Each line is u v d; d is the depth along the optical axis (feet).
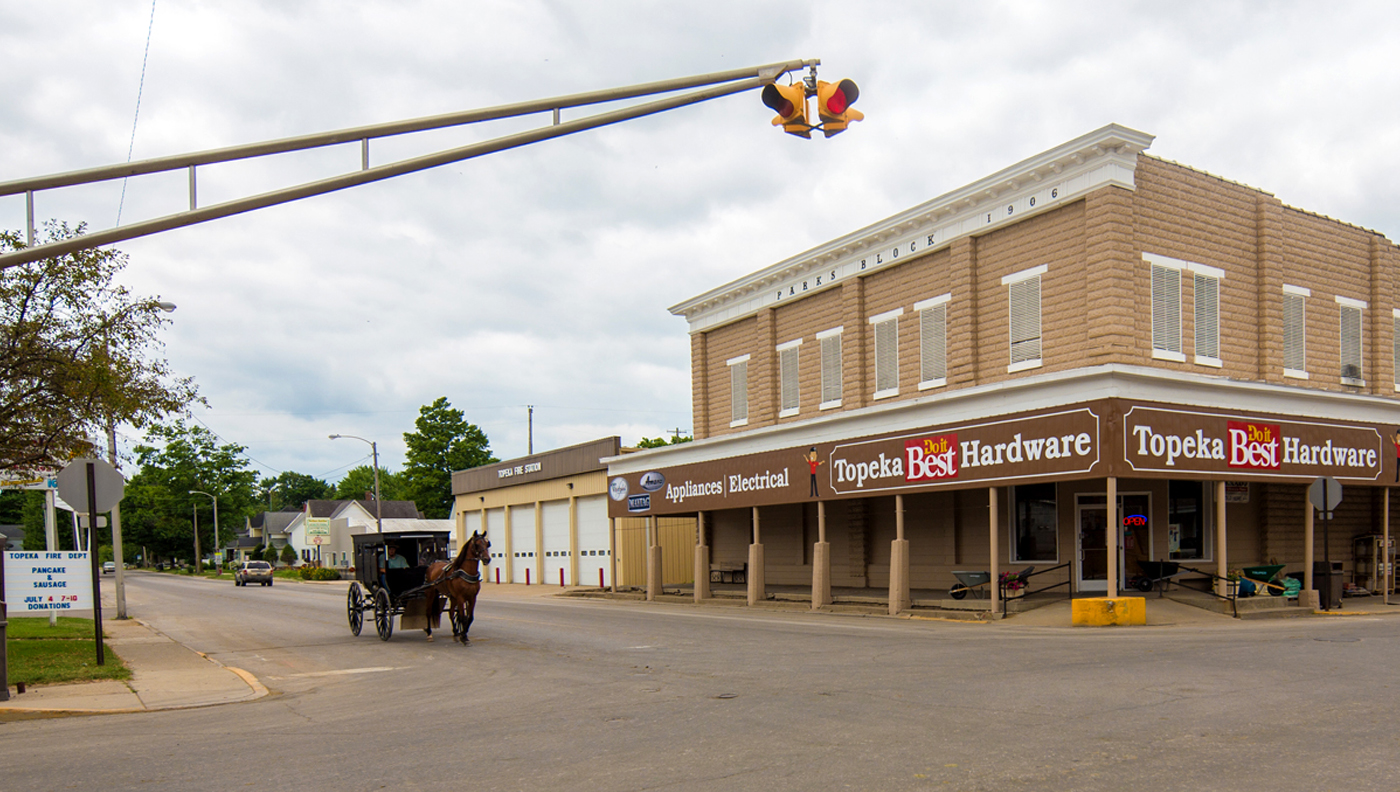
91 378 54.08
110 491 52.16
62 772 27.43
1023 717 30.71
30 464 58.75
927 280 90.12
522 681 44.37
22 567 50.80
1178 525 79.36
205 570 350.64
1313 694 33.22
